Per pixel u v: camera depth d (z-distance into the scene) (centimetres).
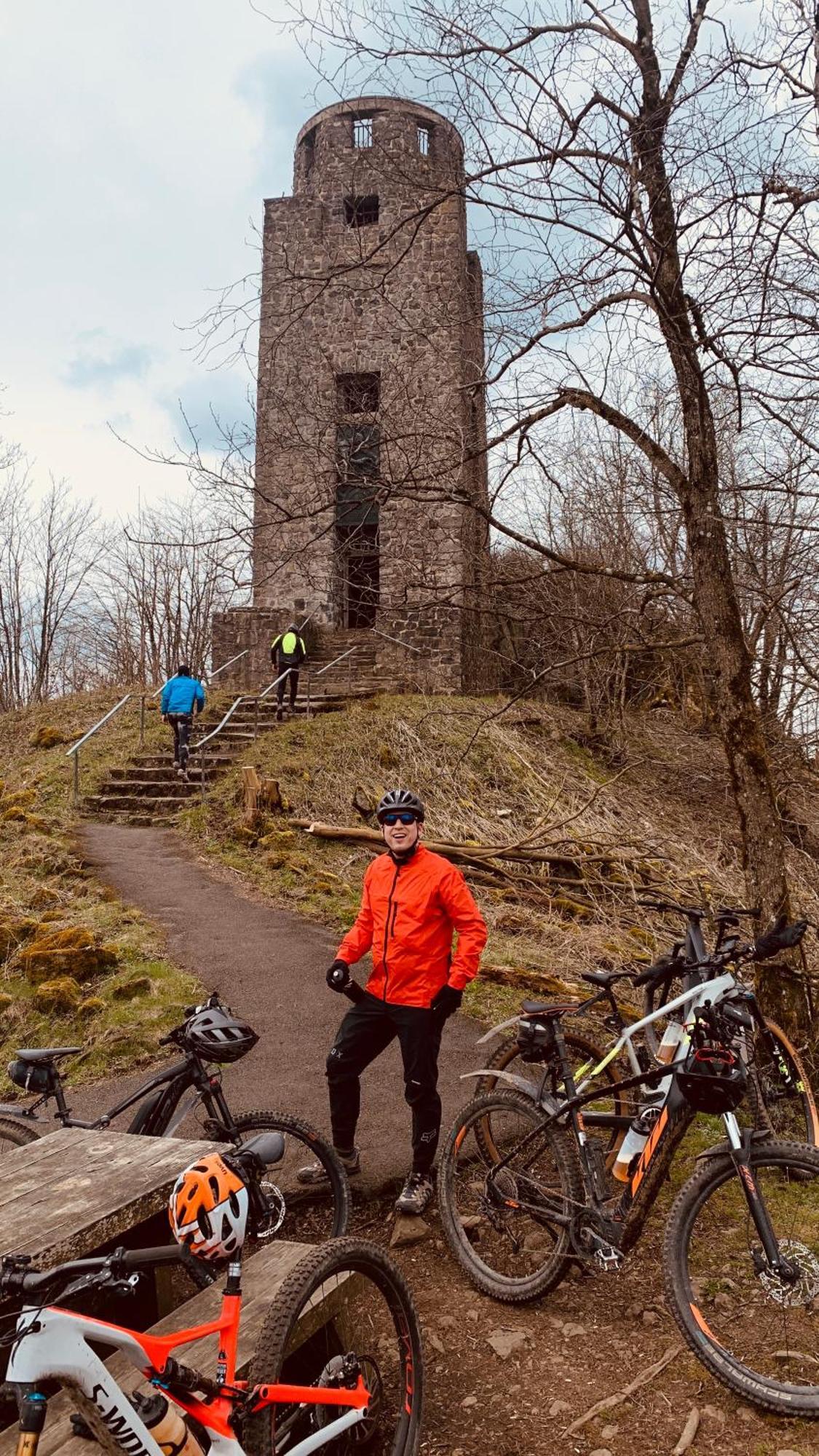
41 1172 304
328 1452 273
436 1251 408
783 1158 320
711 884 1050
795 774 1071
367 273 1877
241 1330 262
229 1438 218
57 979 708
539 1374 323
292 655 1616
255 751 1434
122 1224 275
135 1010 662
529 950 836
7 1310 274
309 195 2091
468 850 1049
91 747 1494
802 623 689
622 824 1284
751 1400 298
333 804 1240
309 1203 436
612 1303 363
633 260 509
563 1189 362
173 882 978
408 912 418
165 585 3166
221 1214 215
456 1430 299
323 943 807
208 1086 384
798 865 1140
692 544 570
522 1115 383
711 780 1496
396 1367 327
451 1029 646
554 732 1585
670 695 1805
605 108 512
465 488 642
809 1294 319
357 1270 268
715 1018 344
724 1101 332
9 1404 271
